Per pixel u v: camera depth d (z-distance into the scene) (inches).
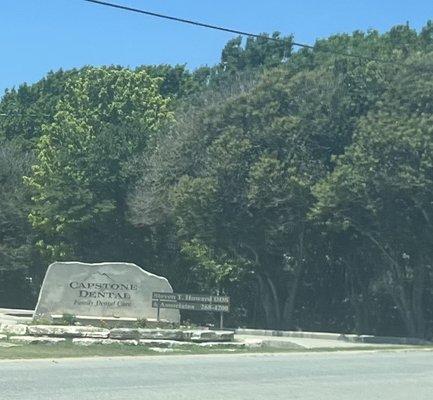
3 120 2837.1
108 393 474.9
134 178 1652.3
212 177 1298.0
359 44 2012.8
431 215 1134.4
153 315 1061.8
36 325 965.2
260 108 1320.1
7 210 1825.8
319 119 1262.3
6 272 1873.8
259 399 464.1
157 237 1706.4
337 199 1131.3
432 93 1151.6
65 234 1667.1
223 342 914.1
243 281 1509.6
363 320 1403.8
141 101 2050.9
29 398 446.9
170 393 481.4
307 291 1498.5
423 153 1081.4
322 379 576.7
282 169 1234.0
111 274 1075.3
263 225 1314.0
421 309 1278.3
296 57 2287.2
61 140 1808.6
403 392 508.7
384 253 1256.2
